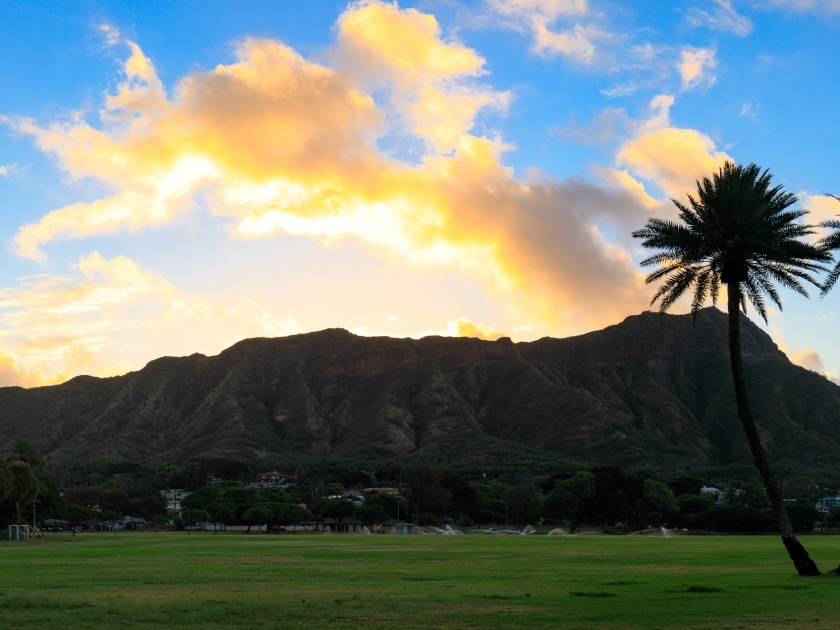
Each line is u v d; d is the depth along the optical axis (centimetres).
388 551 9688
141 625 3147
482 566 6800
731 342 6081
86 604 3775
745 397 6003
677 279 6188
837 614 3512
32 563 7288
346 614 3481
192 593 4359
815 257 5850
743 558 8162
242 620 3294
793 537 5741
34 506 17762
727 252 5888
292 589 4609
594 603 3912
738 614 3512
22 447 19300
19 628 3064
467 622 3262
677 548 10794
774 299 6044
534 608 3716
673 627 3136
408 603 3891
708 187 6141
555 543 12900
